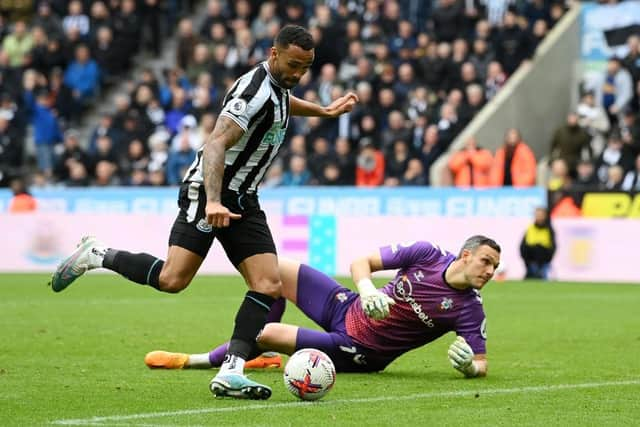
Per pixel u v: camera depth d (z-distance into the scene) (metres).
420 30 59.41
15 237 51.94
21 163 59.69
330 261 48.38
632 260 44.78
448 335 25.27
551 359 21.27
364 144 51.75
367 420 14.26
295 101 18.72
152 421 14.06
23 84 60.81
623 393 16.83
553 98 57.59
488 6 57.91
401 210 47.78
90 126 63.25
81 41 63.41
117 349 22.23
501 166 49.88
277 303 19.41
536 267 45.75
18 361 20.30
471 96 53.97
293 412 14.82
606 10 57.88
